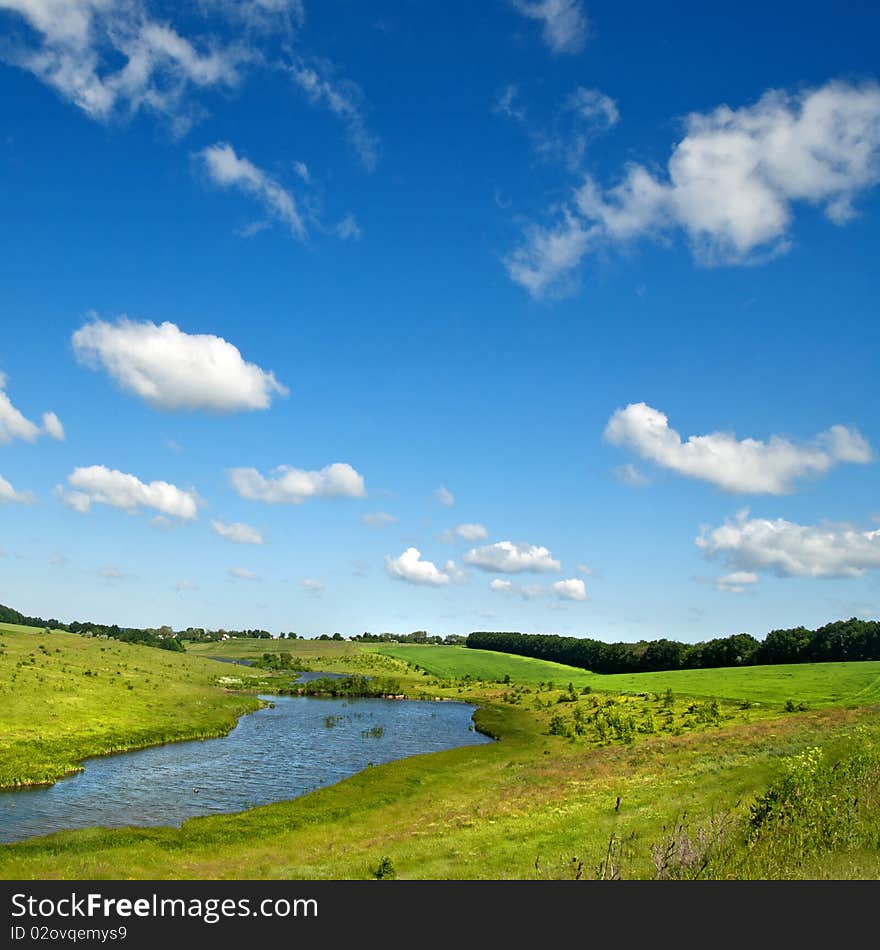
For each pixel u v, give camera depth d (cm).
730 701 10975
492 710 12331
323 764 7119
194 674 14425
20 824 4619
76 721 7850
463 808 4828
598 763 6038
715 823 2873
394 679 18688
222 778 6269
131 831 4356
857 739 4641
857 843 2438
